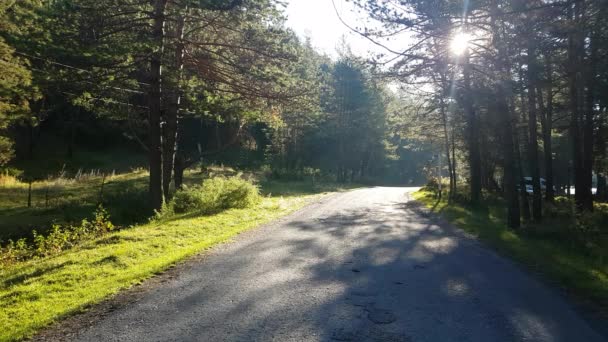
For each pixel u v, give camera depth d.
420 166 81.81
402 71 17.70
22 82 15.58
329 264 8.81
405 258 9.59
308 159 61.00
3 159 26.56
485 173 36.22
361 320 5.61
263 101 20.58
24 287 7.23
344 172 57.62
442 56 14.47
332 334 5.14
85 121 54.28
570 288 7.27
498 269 8.65
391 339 5.02
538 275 8.19
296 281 7.46
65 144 54.12
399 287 7.18
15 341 5.09
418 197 30.16
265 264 8.73
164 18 16.22
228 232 12.86
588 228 12.16
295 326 5.38
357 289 7.01
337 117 54.91
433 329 5.35
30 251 12.90
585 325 5.57
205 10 16.75
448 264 9.05
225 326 5.38
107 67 16.06
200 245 10.59
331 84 54.03
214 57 19.09
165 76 16.48
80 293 6.81
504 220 17.55
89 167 45.81
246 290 6.90
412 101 30.89
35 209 20.81
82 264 8.64
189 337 5.05
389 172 80.56
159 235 11.75
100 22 15.79
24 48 14.63
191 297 6.55
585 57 12.59
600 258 9.35
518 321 5.67
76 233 13.51
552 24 9.99
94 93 17.19
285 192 31.08
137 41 15.23
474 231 13.66
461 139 32.06
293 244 11.08
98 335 5.18
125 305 6.22
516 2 9.78
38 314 5.93
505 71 12.48
